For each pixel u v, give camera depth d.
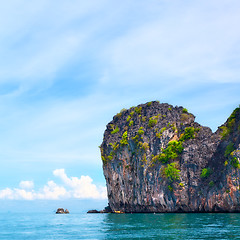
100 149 184.38
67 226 89.25
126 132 170.38
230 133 140.38
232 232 60.97
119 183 168.62
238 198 118.62
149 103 173.38
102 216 140.12
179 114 162.00
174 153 147.25
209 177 134.50
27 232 75.00
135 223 88.94
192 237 56.03
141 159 157.88
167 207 142.88
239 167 119.31
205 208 129.88
